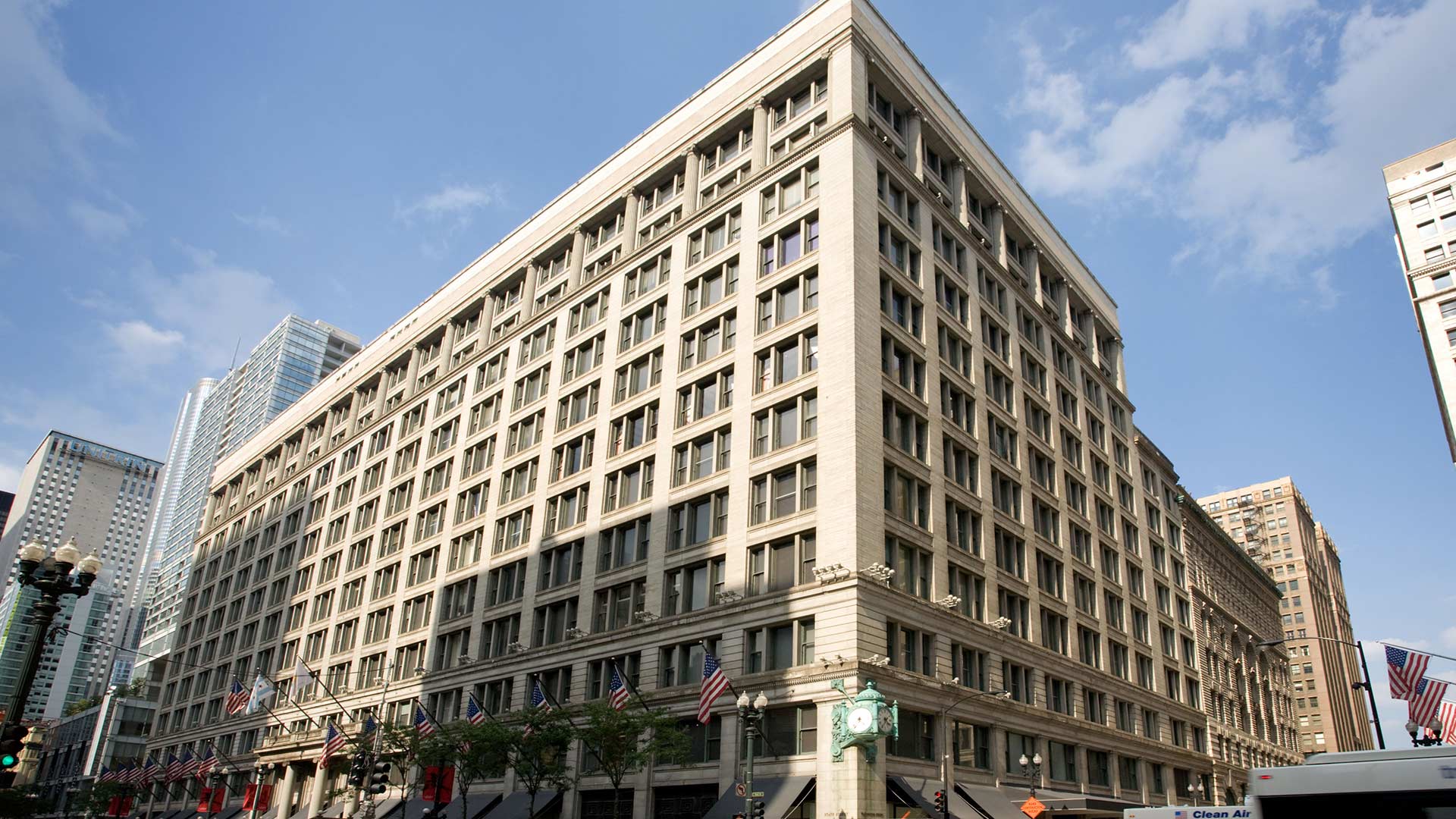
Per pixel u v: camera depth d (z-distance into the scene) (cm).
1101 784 5681
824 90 5566
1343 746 14700
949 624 4584
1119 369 8156
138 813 9512
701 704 3775
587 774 4800
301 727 7519
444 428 7581
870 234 4950
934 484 4862
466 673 6019
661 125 6512
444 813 4888
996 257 6462
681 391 5350
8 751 2314
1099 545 6650
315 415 9731
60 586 2511
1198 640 7969
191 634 10450
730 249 5462
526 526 6119
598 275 6456
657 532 5066
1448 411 8075
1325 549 17450
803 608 4178
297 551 8912
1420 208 8781
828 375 4544
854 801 3659
